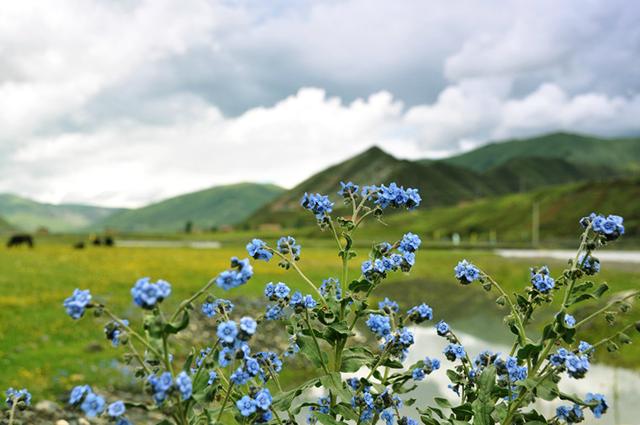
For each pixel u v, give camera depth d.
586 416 12.84
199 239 156.00
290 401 3.64
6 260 37.69
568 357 3.30
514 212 165.62
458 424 3.71
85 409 2.57
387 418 3.80
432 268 51.00
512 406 3.59
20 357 14.09
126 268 37.69
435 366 4.09
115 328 2.84
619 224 3.60
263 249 3.80
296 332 3.86
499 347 21.73
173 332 2.80
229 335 2.90
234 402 3.44
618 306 3.41
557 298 25.66
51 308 20.39
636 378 15.74
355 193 4.24
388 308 4.09
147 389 2.69
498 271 42.66
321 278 35.84
